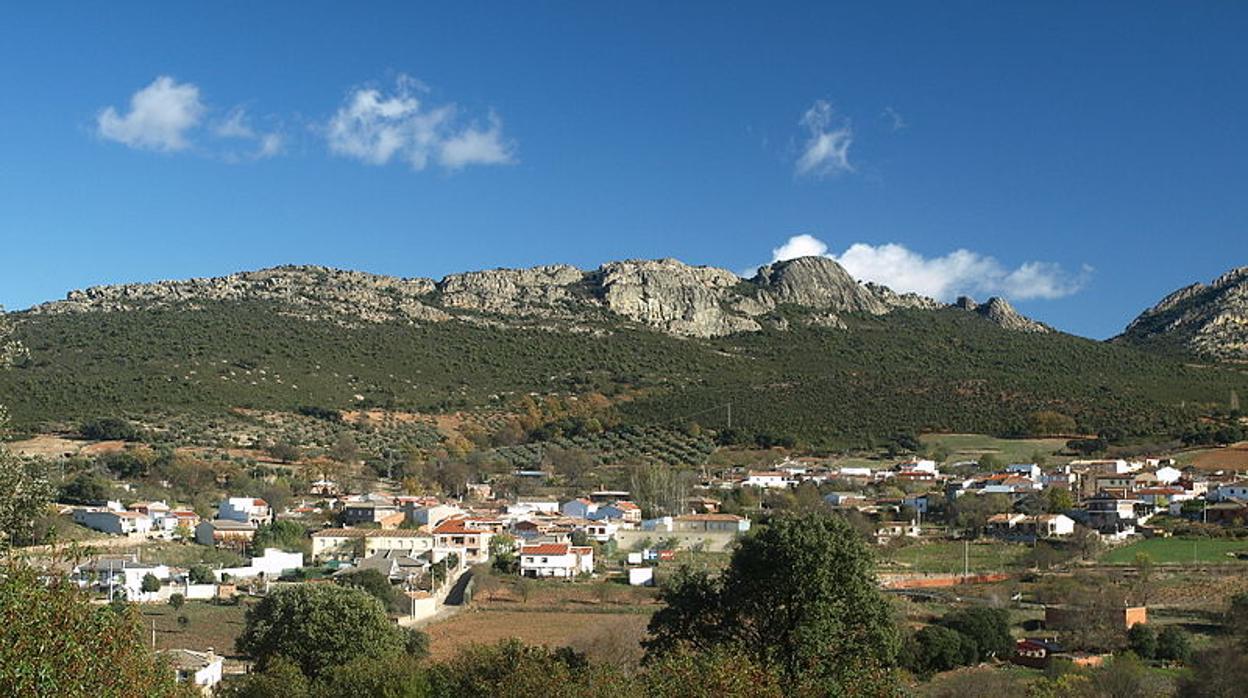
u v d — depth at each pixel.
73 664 24.88
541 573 122.44
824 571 48.91
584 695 40.78
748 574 50.53
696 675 35.28
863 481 187.12
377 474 190.12
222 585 111.88
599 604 104.25
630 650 75.06
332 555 134.12
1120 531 144.75
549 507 166.25
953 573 116.19
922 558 127.00
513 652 50.28
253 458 183.38
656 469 183.00
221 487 165.38
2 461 33.81
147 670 27.95
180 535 136.75
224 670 74.62
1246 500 155.62
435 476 189.75
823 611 48.00
